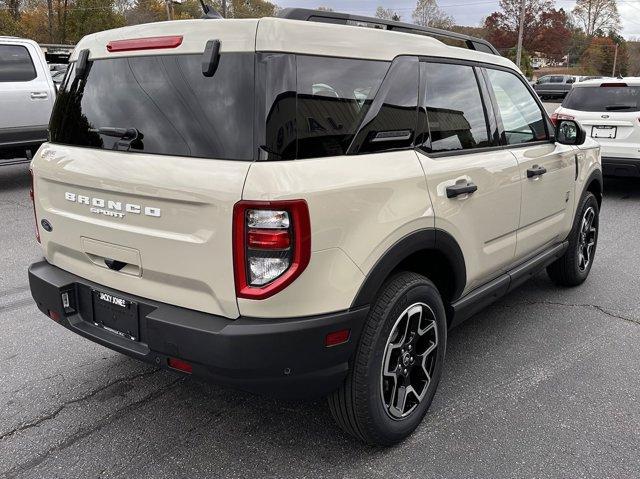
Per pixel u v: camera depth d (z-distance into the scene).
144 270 2.51
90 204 2.65
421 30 3.22
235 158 2.25
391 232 2.54
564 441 2.88
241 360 2.25
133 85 2.57
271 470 2.66
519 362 3.71
